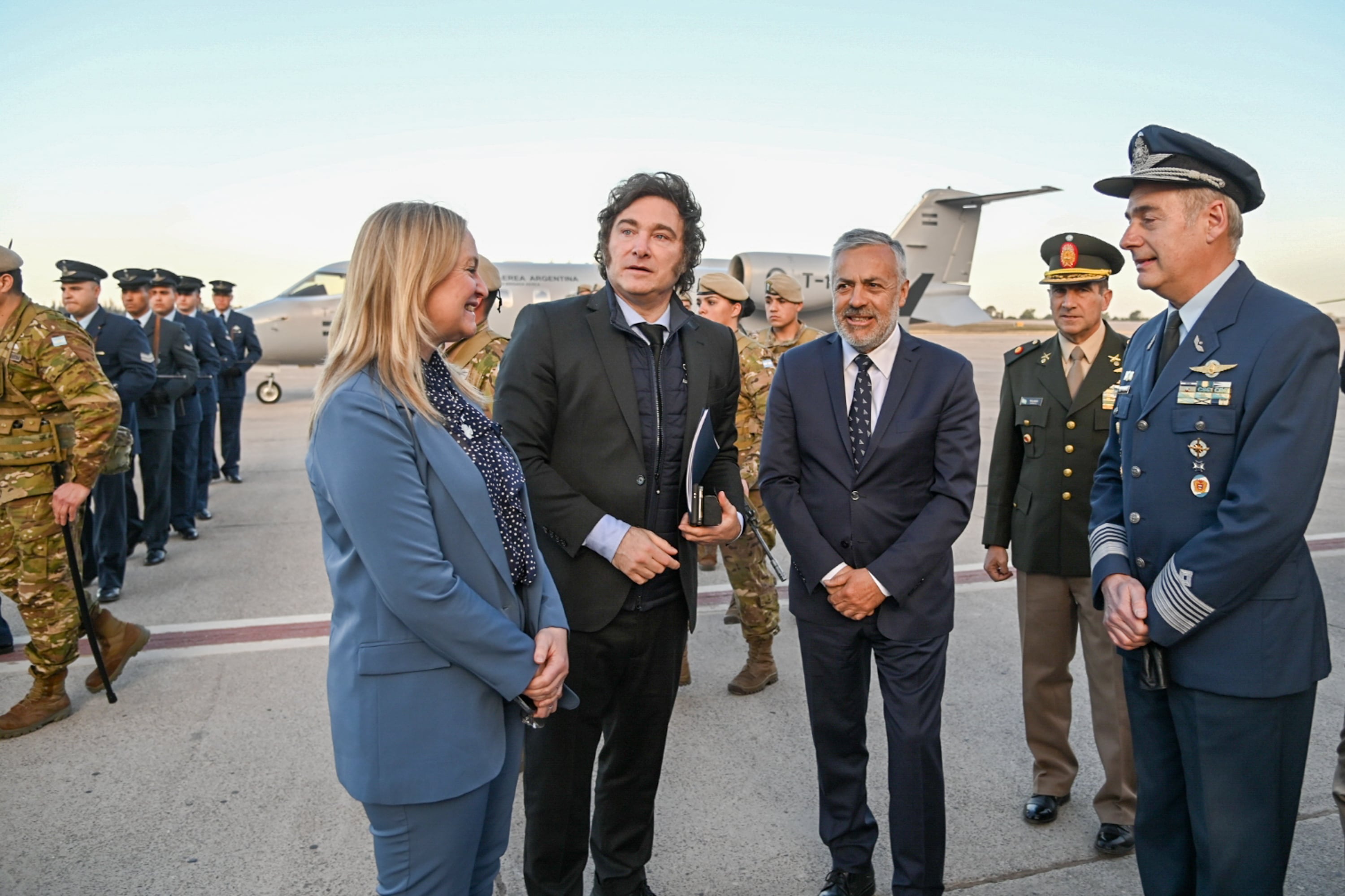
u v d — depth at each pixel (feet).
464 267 4.94
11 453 10.33
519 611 5.20
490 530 4.94
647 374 6.73
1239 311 5.72
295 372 80.07
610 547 6.29
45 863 7.96
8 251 10.11
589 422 6.56
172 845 8.27
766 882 7.80
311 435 4.75
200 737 10.53
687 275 6.95
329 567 4.88
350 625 4.74
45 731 10.69
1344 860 7.89
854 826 7.43
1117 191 6.20
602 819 7.09
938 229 70.28
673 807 9.09
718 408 7.27
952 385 7.20
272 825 8.63
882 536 7.26
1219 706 5.65
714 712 11.45
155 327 19.26
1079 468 8.52
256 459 33.17
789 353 7.91
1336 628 14.16
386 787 4.65
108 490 15.70
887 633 7.00
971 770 9.77
